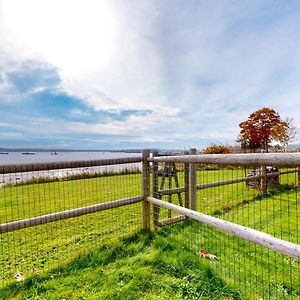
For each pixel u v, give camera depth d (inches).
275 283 90.5
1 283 99.2
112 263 111.0
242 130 990.4
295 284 89.8
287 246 65.2
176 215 185.5
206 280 93.4
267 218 171.2
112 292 89.0
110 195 269.4
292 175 363.6
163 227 156.0
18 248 140.8
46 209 234.8
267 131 927.7
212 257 112.0
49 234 163.9
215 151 964.6
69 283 96.3
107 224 179.2
